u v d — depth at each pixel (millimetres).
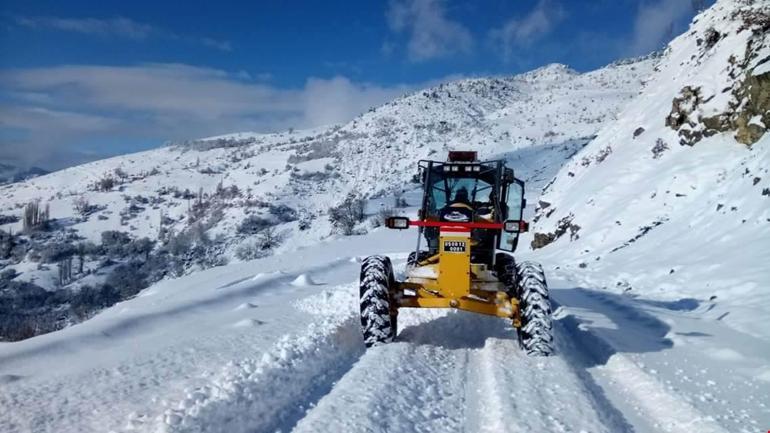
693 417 4086
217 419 3779
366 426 3719
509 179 7250
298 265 18922
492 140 189250
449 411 4277
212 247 118625
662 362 5512
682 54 25953
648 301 9453
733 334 6625
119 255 138000
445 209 6332
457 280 6027
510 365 5309
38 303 92438
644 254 13984
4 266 133625
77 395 4684
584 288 11492
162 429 3547
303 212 160375
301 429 3699
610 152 24734
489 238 6984
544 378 4898
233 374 4648
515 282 6160
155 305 10031
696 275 10383
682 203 16297
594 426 3871
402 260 18953
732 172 15297
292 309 8797
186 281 17688
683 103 20125
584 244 18484
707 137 18406
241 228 138125
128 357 5891
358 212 74812
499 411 4133
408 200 92688
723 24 22125
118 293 90750
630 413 4340
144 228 179500
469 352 6016
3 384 5055
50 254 133625
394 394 4410
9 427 4016
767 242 10305
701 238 12867
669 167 18531
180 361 5688
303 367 5016
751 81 16375
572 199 23547
